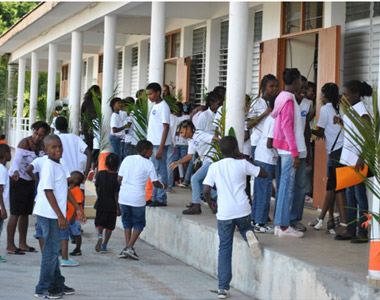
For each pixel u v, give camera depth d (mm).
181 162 8266
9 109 27000
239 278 6320
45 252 5785
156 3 10188
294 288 5375
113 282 6559
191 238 7547
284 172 6461
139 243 9055
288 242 6254
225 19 12648
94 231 9984
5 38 21344
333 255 5645
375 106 4770
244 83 7266
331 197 6945
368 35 8703
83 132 13422
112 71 12727
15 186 7773
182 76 13836
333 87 7078
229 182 5988
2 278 6500
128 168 7793
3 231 9555
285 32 10477
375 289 4488
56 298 5777
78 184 7504
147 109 9812
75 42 15031
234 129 7230
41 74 35219
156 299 5906
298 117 6445
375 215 4602
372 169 4793
